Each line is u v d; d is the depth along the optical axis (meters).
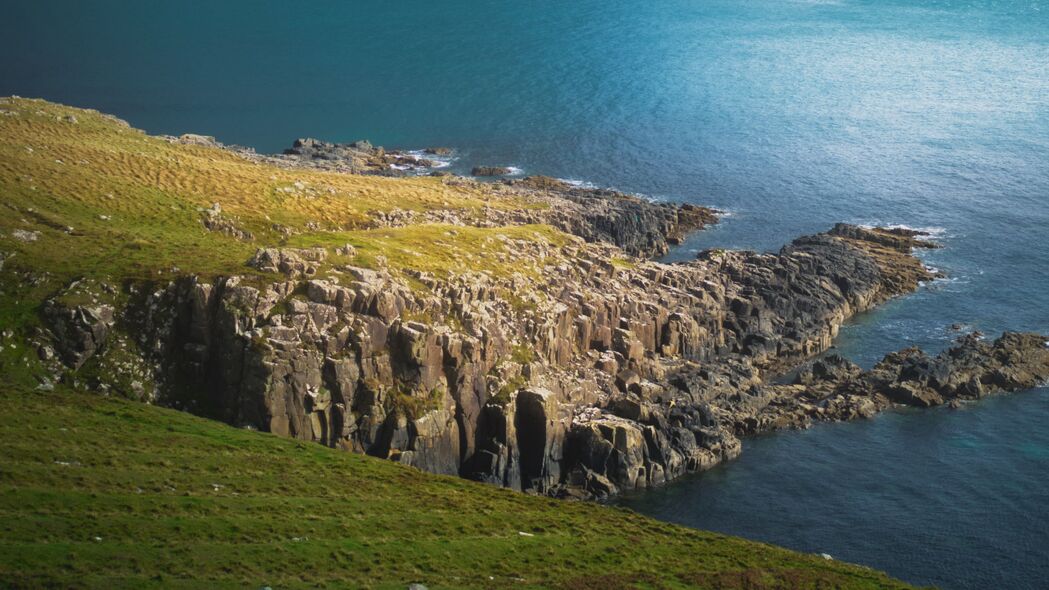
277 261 143.00
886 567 128.75
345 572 91.38
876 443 158.62
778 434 161.38
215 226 174.25
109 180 181.62
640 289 185.50
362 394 136.00
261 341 132.75
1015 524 137.88
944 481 148.12
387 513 108.00
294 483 110.81
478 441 144.88
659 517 139.00
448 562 98.19
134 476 102.19
